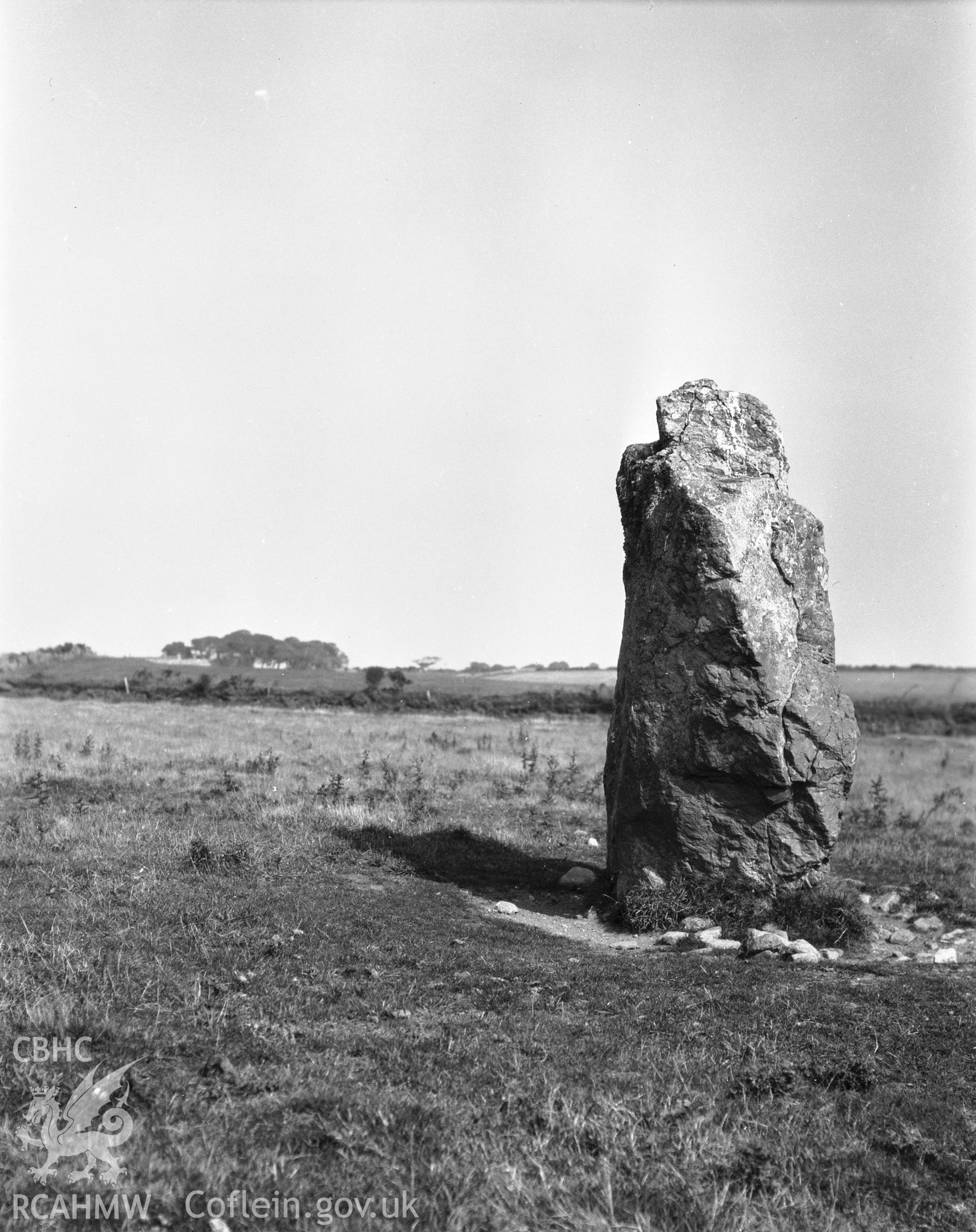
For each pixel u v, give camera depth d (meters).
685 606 13.50
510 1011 9.27
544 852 17.28
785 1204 6.35
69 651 97.31
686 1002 9.74
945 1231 6.25
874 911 14.36
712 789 13.48
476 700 59.16
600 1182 6.33
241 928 11.07
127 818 16.69
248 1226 5.75
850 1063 8.29
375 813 18.47
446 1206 6.02
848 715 13.69
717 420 14.45
